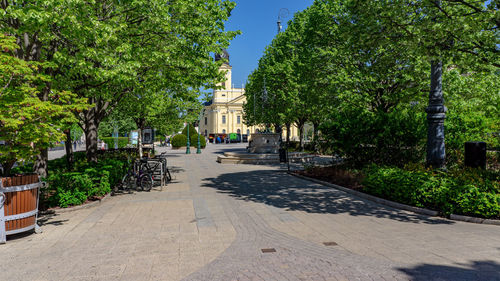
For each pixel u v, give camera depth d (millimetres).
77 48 9008
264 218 6785
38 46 8562
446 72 15117
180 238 5441
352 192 9523
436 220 6551
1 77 5941
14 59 5617
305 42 19891
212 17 12422
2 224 5301
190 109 30969
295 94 26531
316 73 18359
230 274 3891
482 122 13172
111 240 5367
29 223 5715
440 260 4266
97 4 9820
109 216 7102
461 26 7703
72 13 7145
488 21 7754
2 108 5336
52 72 9266
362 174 11164
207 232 5797
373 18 8758
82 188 8055
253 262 4293
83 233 5812
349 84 16672
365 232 5715
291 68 27156
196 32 11547
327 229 5926
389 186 8172
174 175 14781
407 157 11641
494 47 8430
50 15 6629
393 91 16297
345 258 4402
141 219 6801
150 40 11516
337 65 17781
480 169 8516
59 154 34500
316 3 19750
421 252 4602
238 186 11234
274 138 23578
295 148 33406
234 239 5363
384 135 11469
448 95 15039
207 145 58188
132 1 9469
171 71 12195
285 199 8820
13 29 7344
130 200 8945
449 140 12320
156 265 4219
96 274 3936
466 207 6508
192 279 3760
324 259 4375
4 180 5371
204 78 12734
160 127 30781
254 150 23500
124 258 4496
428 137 9266
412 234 5547
